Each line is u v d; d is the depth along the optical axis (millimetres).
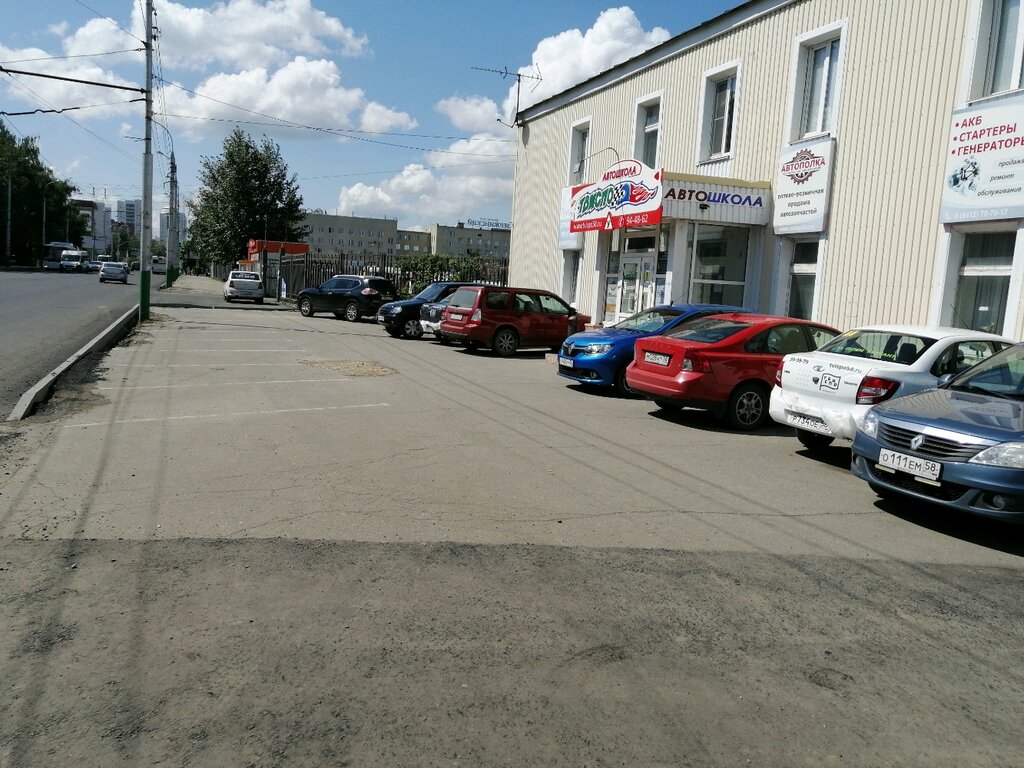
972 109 10930
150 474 6398
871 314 12648
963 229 11234
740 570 4832
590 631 3902
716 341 9586
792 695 3379
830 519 6004
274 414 9117
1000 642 3988
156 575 4363
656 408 10852
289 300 38469
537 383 12742
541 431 8805
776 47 14766
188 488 6051
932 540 5609
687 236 14930
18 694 3139
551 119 23219
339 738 2930
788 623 4102
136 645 3570
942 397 6387
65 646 3535
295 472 6633
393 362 14641
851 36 13078
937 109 11570
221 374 12078
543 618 4027
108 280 50906
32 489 5871
